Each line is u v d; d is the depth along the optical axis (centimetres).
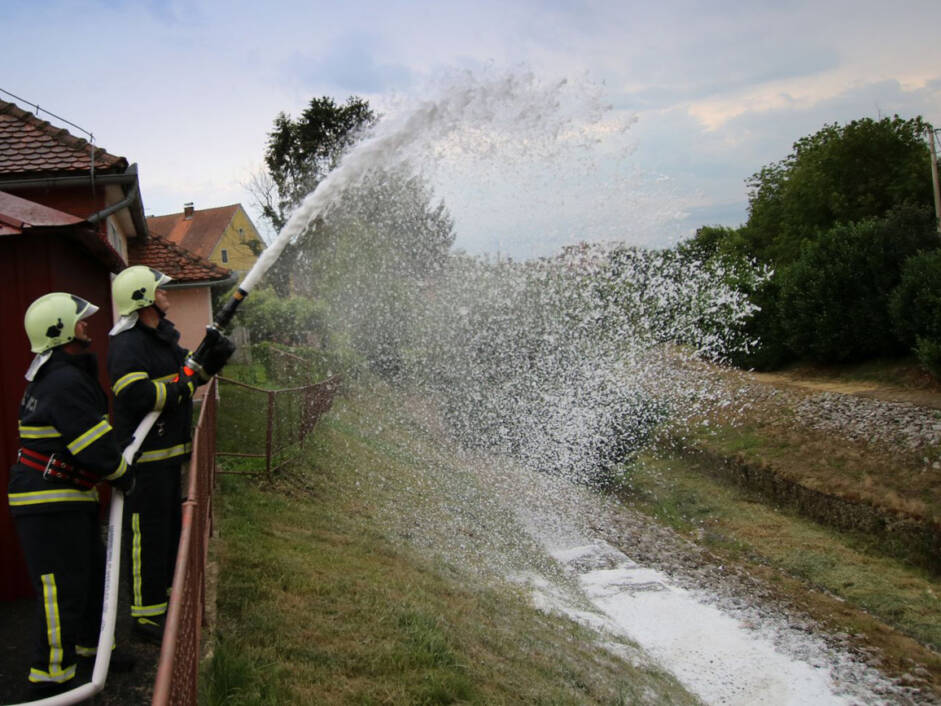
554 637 724
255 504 806
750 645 877
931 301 1661
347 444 1293
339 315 2030
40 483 338
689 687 750
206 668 406
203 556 469
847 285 1972
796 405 1819
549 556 1097
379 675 481
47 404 328
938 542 1175
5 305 472
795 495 1488
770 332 2195
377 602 594
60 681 339
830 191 2936
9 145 844
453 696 477
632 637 855
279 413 1034
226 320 392
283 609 532
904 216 1922
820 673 823
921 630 953
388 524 915
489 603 734
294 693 420
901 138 2881
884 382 1839
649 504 1477
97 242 538
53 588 337
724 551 1239
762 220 3359
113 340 393
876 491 1360
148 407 382
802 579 1126
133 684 371
